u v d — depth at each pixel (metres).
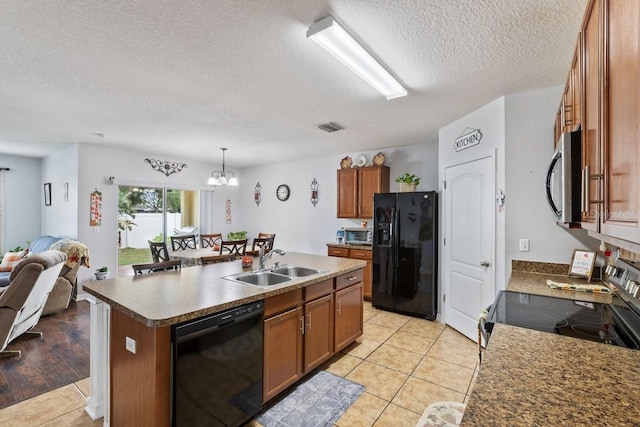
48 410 2.18
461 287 3.53
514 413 0.77
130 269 5.57
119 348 1.86
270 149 5.23
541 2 1.60
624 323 1.50
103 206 5.04
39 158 6.08
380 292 4.45
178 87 2.66
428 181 4.74
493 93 2.78
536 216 2.70
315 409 2.21
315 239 6.03
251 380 2.04
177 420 1.62
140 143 4.80
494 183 2.97
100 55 2.13
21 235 5.90
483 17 1.72
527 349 1.19
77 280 4.75
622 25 0.85
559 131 2.23
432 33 1.88
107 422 1.97
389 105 3.10
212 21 1.76
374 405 2.26
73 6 1.62
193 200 6.60
